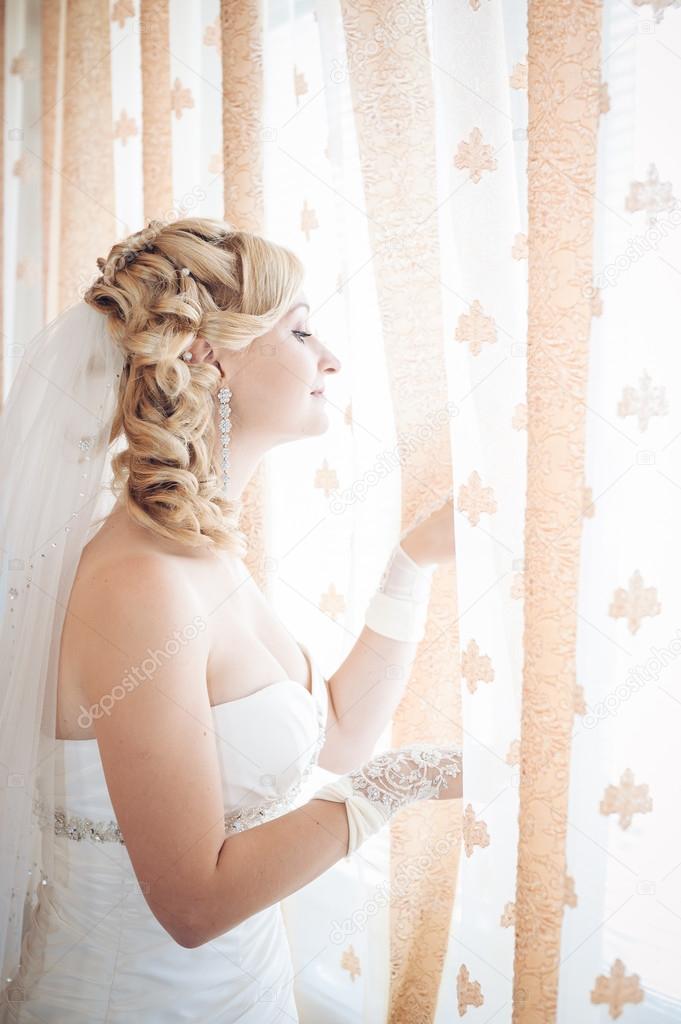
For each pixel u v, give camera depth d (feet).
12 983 3.73
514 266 4.04
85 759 3.65
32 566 3.71
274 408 4.07
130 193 5.98
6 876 3.68
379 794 3.58
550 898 3.88
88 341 3.90
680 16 3.58
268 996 3.92
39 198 6.46
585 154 3.69
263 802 3.76
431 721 4.53
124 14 5.90
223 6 4.88
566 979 3.88
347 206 4.53
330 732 4.49
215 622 3.68
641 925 3.83
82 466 3.83
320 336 4.94
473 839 4.16
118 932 3.67
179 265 3.88
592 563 3.78
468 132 4.03
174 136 5.49
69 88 6.14
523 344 4.07
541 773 3.89
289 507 5.07
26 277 6.51
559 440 3.80
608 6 3.66
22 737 3.63
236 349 3.93
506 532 4.06
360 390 4.54
